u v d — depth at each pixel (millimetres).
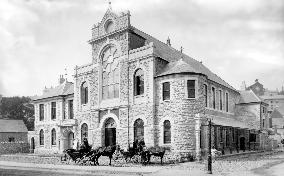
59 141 47500
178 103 34062
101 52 41000
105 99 40281
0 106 100375
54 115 49562
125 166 27172
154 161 30781
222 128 41562
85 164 29469
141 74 37000
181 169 24375
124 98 37781
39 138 51219
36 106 52469
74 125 43438
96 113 40656
